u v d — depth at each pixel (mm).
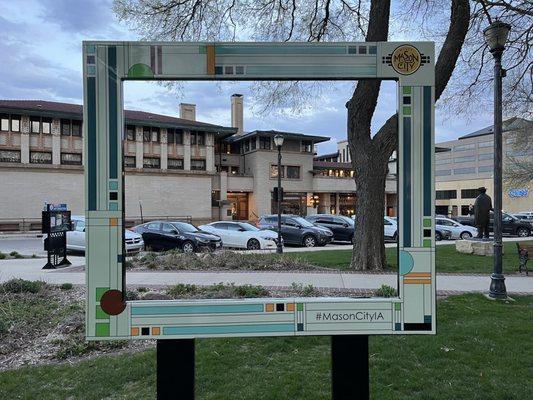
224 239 19766
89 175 3057
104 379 4500
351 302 3221
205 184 44094
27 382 4484
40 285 8617
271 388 4242
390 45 3189
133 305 3117
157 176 41500
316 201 50062
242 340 5633
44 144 38156
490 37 8453
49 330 6086
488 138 80375
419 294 3199
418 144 3176
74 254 18219
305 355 5180
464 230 26828
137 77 3096
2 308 6652
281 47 3186
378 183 11562
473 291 8750
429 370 4645
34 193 37125
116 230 3080
